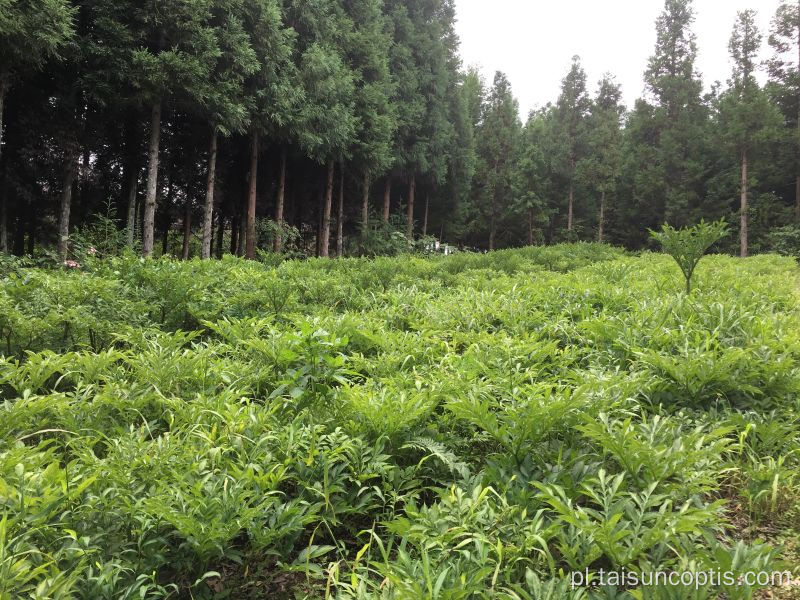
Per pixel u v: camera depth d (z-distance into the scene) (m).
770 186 37.31
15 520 2.04
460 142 36.81
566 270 16.03
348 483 2.90
